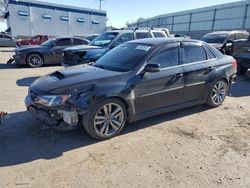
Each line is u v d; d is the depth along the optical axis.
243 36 13.85
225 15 38.16
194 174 3.08
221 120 4.90
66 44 12.57
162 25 53.12
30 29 33.81
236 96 6.86
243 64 9.41
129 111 4.08
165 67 4.45
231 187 2.85
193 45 5.02
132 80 4.01
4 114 4.16
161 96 4.42
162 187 2.83
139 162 3.34
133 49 4.69
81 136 4.04
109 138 3.98
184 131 4.34
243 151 3.67
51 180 2.93
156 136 4.12
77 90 3.62
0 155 3.46
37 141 3.88
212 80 5.25
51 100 3.55
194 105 5.17
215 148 3.75
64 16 36.16
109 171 3.12
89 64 4.97
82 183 2.88
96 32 39.91
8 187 2.79
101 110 3.80
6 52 20.34
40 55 11.92
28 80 8.66
